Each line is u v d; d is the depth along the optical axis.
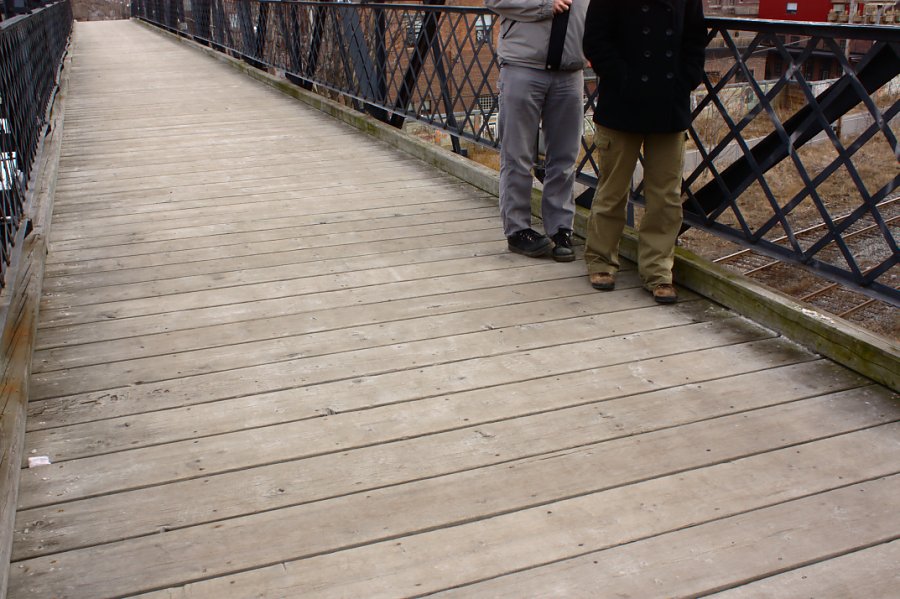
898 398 2.64
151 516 2.12
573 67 3.70
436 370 2.89
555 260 3.98
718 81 3.43
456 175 5.70
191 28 17.58
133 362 2.98
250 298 3.57
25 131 4.96
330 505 2.16
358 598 1.83
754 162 3.33
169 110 8.74
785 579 1.86
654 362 2.93
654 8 3.10
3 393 2.55
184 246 4.30
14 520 2.07
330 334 3.20
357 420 2.57
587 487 2.21
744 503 2.13
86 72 12.24
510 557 1.95
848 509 2.10
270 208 5.01
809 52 2.96
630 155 3.39
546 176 4.00
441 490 2.21
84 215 4.91
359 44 7.64
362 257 4.08
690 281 3.56
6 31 4.56
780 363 2.90
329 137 7.23
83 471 2.31
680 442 2.42
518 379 2.82
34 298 3.38
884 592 1.82
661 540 2.00
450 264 3.96
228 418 2.59
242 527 2.07
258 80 11.12
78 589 1.86
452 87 5.89
